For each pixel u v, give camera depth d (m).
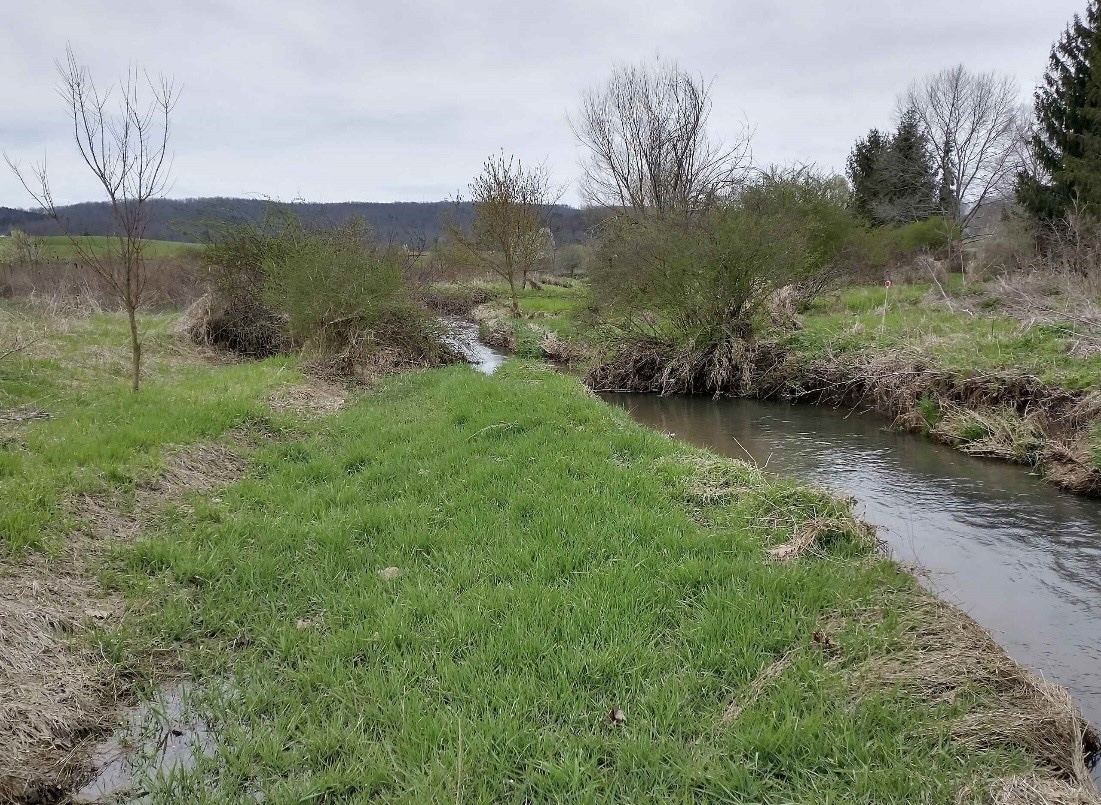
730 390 16.11
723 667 4.21
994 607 5.66
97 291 21.22
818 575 5.36
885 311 17.36
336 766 3.43
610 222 22.50
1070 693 4.43
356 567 5.59
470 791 3.23
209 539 5.99
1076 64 27.33
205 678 4.27
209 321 17.73
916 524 7.55
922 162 41.03
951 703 3.88
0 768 3.43
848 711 3.74
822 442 11.34
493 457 8.55
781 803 3.19
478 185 30.97
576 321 22.09
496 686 3.95
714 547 5.83
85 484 6.34
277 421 9.95
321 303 15.33
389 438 9.52
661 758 3.44
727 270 15.87
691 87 30.31
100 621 4.71
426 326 18.95
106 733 3.86
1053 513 7.82
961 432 10.76
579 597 4.94
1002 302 17.52
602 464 8.12
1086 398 9.66
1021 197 27.22
